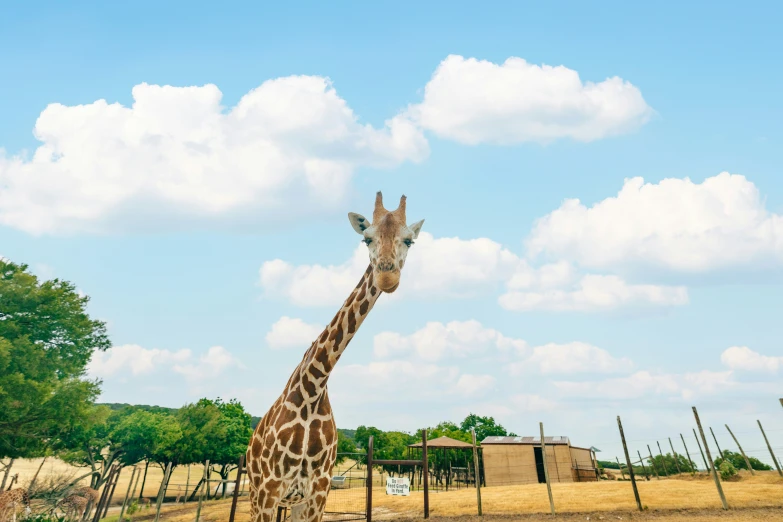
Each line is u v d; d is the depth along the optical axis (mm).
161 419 35781
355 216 4863
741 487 18406
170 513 25406
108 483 23375
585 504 16688
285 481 4801
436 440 34500
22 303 21484
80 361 23359
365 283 4957
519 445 33625
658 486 19828
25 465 37094
